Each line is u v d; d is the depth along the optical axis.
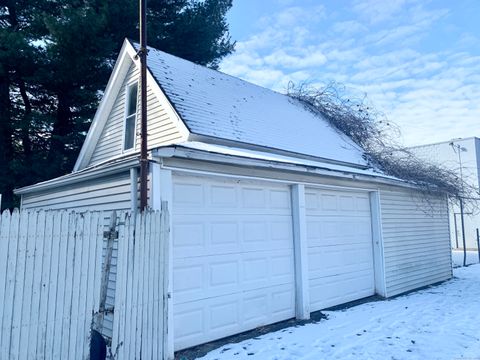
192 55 16.11
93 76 13.46
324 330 6.81
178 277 5.79
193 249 6.05
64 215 4.12
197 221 6.16
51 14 13.18
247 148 8.39
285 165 7.12
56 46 11.81
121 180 6.36
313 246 8.26
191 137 7.61
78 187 7.75
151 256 5.10
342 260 9.03
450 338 6.30
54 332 3.94
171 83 9.28
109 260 4.59
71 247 4.15
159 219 5.28
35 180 13.24
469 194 15.37
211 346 5.96
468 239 26.92
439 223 13.51
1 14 14.12
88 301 4.27
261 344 6.03
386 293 9.93
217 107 9.43
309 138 10.98
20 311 3.71
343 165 10.73
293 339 6.29
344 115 14.81
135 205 5.88
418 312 8.18
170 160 5.73
